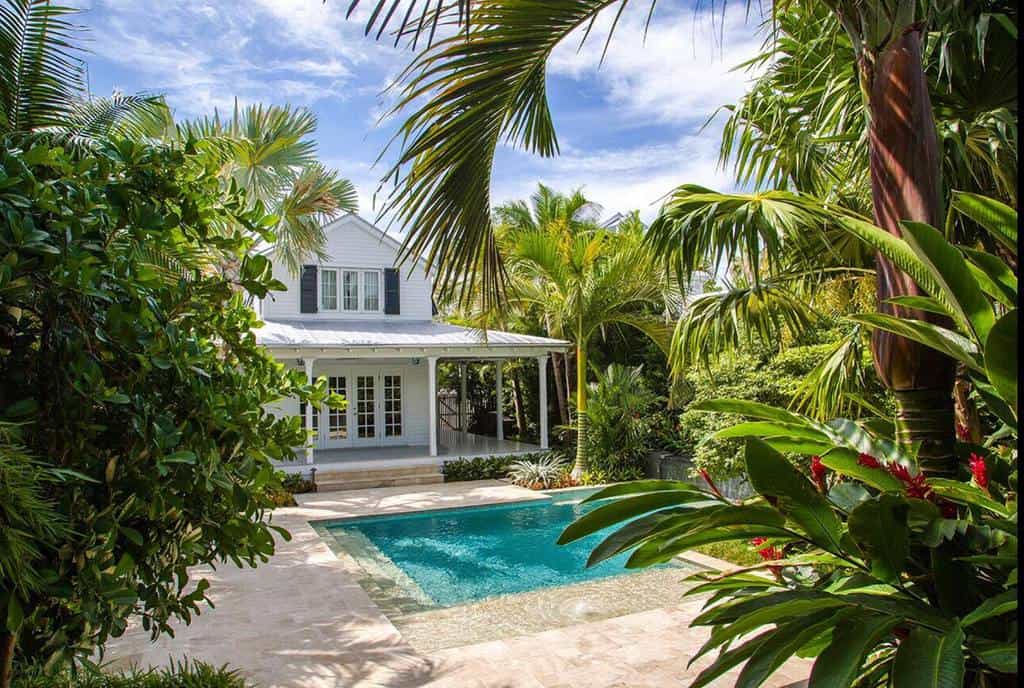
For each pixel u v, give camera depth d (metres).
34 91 4.12
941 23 2.84
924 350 1.87
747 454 1.40
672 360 4.39
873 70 1.94
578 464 13.04
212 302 2.24
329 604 5.88
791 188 4.29
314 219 12.66
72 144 2.58
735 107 4.29
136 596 1.66
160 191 2.08
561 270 12.01
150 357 1.76
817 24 3.46
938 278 1.39
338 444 15.66
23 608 1.55
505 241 12.77
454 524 10.13
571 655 4.66
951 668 1.05
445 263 3.03
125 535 1.71
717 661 1.42
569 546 8.80
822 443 1.92
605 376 13.81
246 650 4.73
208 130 10.53
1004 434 2.21
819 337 7.43
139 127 6.84
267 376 2.41
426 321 16.69
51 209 1.62
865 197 3.84
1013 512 1.50
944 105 3.33
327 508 10.59
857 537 1.42
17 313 1.62
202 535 2.00
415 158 2.70
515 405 19.03
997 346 1.22
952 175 3.18
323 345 12.43
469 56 2.50
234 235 2.29
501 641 4.96
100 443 1.74
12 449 1.27
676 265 3.30
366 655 4.65
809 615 1.34
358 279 16.03
